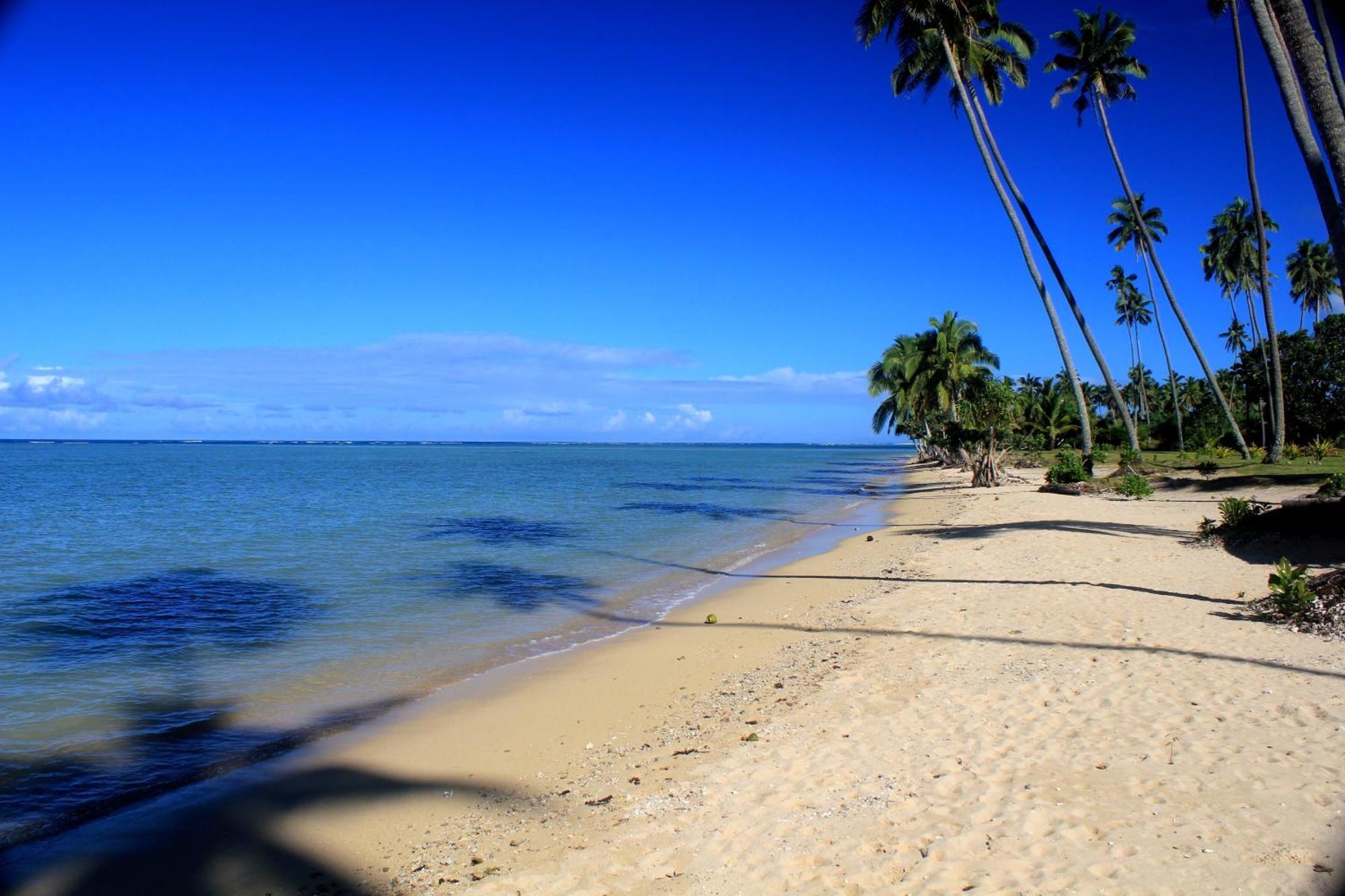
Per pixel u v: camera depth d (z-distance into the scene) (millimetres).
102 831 5930
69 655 11141
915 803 5516
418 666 10672
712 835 5297
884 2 28562
